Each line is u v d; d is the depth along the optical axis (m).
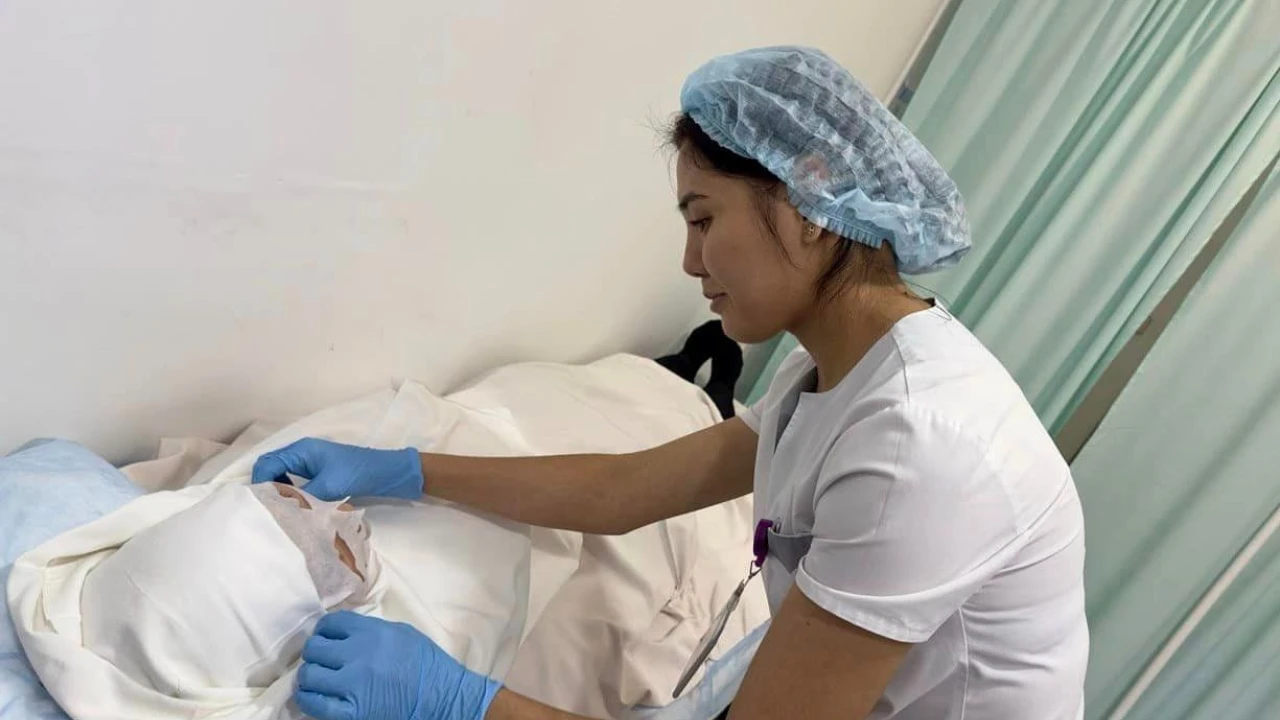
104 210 0.72
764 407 0.93
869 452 0.64
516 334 1.28
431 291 1.08
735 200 0.70
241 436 0.95
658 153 1.28
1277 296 1.39
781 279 0.72
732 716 0.67
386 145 0.90
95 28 0.64
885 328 0.73
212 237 0.80
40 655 0.62
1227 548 1.49
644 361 1.48
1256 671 1.50
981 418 0.65
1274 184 1.37
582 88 1.08
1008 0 1.55
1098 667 1.62
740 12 1.27
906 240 0.71
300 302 0.93
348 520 0.78
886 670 0.65
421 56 0.87
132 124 0.69
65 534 0.68
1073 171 1.53
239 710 0.65
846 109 0.69
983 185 1.58
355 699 0.68
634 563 1.05
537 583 0.96
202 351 0.87
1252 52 1.36
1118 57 1.44
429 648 0.73
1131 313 1.52
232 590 0.66
